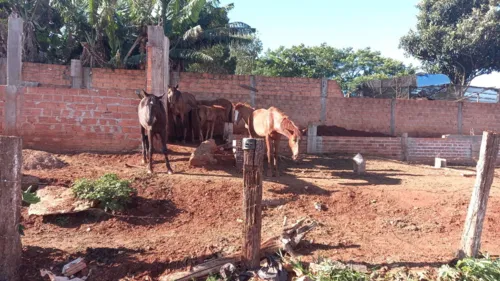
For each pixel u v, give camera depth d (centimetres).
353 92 2972
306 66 3616
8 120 1080
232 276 552
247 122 1223
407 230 743
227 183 905
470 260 556
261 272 546
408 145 1517
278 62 3481
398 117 1905
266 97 1806
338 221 777
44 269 566
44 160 980
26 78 1736
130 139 1162
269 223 753
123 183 808
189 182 901
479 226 579
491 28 2673
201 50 2223
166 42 1254
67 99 1118
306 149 1488
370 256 611
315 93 1900
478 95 2328
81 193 786
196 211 796
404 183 1041
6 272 520
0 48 1961
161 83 1170
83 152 1116
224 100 1634
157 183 891
